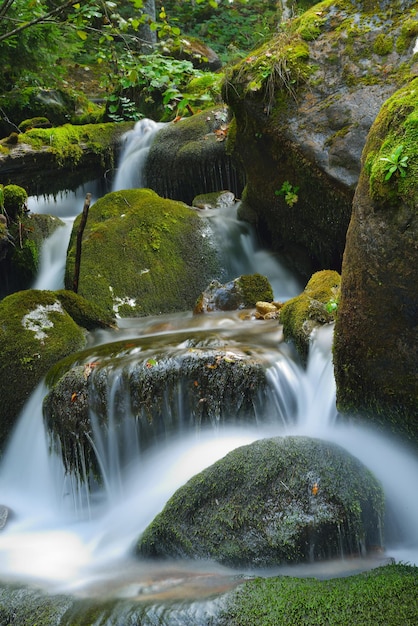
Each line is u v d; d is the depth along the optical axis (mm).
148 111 10906
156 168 8734
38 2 6984
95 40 13930
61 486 4566
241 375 4203
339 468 3279
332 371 4082
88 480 4438
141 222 6938
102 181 9523
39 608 3074
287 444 3402
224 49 16188
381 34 6055
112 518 4090
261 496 3262
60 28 9945
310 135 5957
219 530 3268
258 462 3354
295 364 4430
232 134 7098
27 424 4953
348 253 3506
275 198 6637
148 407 4309
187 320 5797
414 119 3176
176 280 6641
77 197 9422
